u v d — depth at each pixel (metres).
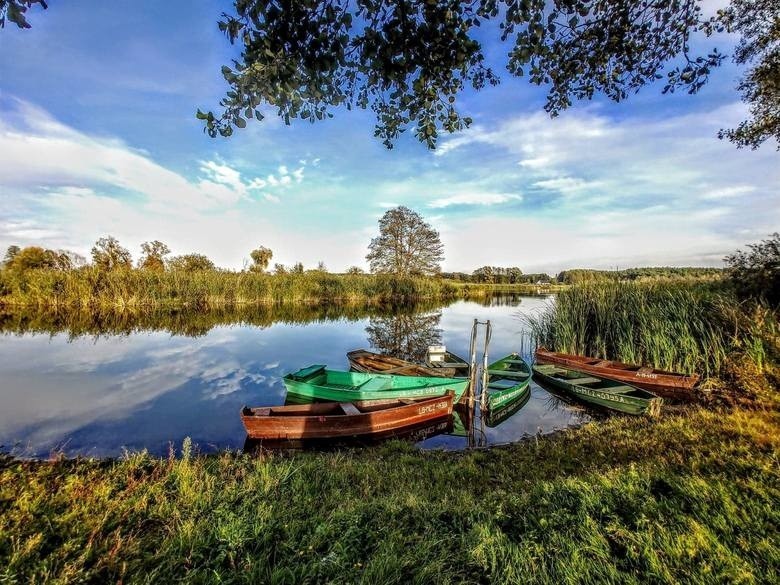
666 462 4.90
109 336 19.72
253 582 2.85
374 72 3.59
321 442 7.86
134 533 3.47
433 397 9.44
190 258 45.69
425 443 8.15
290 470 5.18
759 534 3.13
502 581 2.81
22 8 2.23
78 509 3.71
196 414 9.50
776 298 10.75
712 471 4.41
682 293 13.06
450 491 4.93
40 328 21.62
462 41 3.20
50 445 7.65
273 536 3.46
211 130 3.05
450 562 3.04
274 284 37.56
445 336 22.84
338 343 19.41
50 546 3.16
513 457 6.65
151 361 14.69
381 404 9.25
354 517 3.67
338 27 2.94
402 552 3.16
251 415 7.90
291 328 24.16
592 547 3.08
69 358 14.91
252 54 2.87
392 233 59.50
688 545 3.01
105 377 12.47
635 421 7.80
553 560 3.01
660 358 11.95
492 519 3.67
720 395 8.84
